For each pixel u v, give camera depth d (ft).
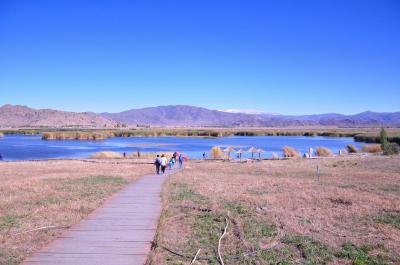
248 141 336.90
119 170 110.22
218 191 66.39
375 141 307.37
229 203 54.49
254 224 42.11
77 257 30.89
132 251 32.48
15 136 410.72
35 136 410.72
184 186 73.46
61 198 58.03
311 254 32.30
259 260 31.07
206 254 32.40
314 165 127.34
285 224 41.93
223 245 35.12
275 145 277.23
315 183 78.74
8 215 45.85
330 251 33.04
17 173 99.76
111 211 49.06
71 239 35.99
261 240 36.40
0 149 231.91
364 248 33.81
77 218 44.47
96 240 35.65
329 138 402.11
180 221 43.98
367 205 53.26
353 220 44.47
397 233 38.96
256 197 59.06
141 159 158.20
